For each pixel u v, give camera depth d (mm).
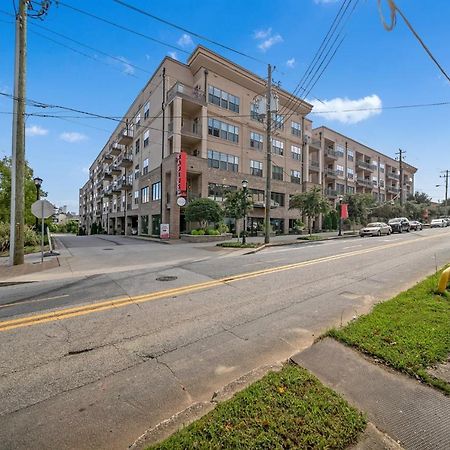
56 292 6777
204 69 27234
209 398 2750
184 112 27594
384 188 58469
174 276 8383
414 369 2973
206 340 4051
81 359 3533
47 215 11844
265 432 2104
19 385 2998
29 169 23719
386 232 26562
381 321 4203
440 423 2297
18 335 4254
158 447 1997
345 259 11258
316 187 25719
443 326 3965
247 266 9984
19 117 10789
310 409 2355
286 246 17984
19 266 10547
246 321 4754
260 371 3066
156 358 3551
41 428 2377
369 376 2938
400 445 2080
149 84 31344
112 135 48312
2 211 20469
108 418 2494
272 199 32438
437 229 34031
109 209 52125
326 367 3129
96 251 16062
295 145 36281
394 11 5027
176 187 24344
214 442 2018
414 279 7617
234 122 29266
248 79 29766
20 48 10656
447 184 58281
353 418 2271
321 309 5320
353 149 49656
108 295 6379
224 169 28172
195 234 22547
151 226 30109
